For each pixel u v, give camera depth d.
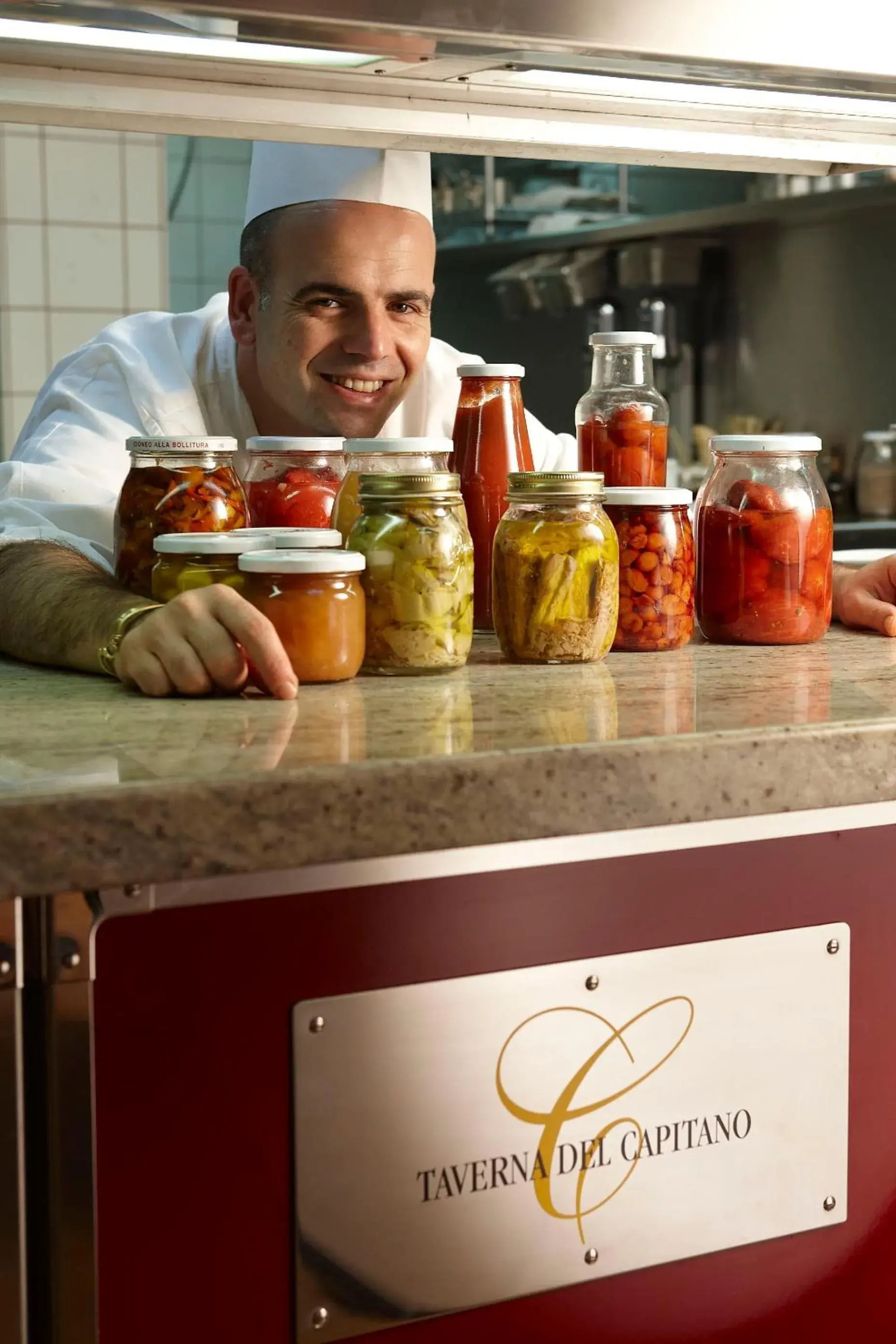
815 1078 0.98
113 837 0.74
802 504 1.25
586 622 1.15
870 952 0.99
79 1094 0.78
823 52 1.15
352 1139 0.85
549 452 2.01
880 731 0.91
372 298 1.64
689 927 0.93
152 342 1.82
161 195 3.86
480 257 3.83
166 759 0.81
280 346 1.68
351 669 1.07
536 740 0.85
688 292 3.79
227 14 0.99
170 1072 0.81
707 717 0.92
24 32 1.04
